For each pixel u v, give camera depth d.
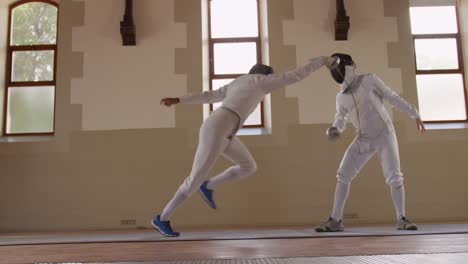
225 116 2.71
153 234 3.43
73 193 4.66
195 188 2.86
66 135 4.76
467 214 4.60
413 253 1.59
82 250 2.16
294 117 4.76
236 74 5.14
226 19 5.24
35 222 4.61
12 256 1.91
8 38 5.23
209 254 1.78
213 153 2.71
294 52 4.88
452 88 5.13
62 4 4.97
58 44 4.91
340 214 3.26
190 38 4.92
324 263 1.36
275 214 4.61
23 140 4.83
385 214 4.59
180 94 4.83
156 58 4.89
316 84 4.82
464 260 1.34
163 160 4.72
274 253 1.75
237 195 4.62
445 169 4.68
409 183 4.66
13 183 4.67
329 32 4.92
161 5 4.97
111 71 4.87
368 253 1.64
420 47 5.20
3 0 5.19
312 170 4.68
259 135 4.74
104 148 4.74
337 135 3.33
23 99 5.11
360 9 4.96
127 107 4.81
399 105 3.21
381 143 3.21
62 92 4.83
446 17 5.27
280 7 4.94
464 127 4.80
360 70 4.86
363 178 4.64
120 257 1.75
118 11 4.97
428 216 4.60
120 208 4.63
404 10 4.96
